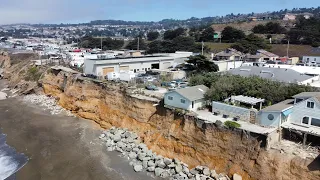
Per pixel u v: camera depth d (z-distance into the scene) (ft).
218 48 410.11
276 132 116.88
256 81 154.61
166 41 434.71
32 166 136.26
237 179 114.21
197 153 132.26
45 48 532.73
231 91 151.12
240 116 132.77
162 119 153.38
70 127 186.60
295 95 127.13
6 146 159.12
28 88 282.77
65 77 247.91
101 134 171.63
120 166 133.39
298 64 252.42
